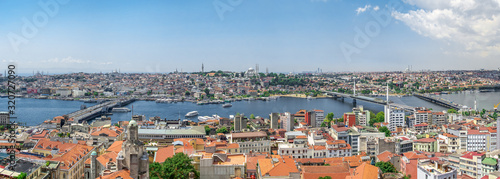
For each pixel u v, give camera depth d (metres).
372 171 197.00
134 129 169.38
